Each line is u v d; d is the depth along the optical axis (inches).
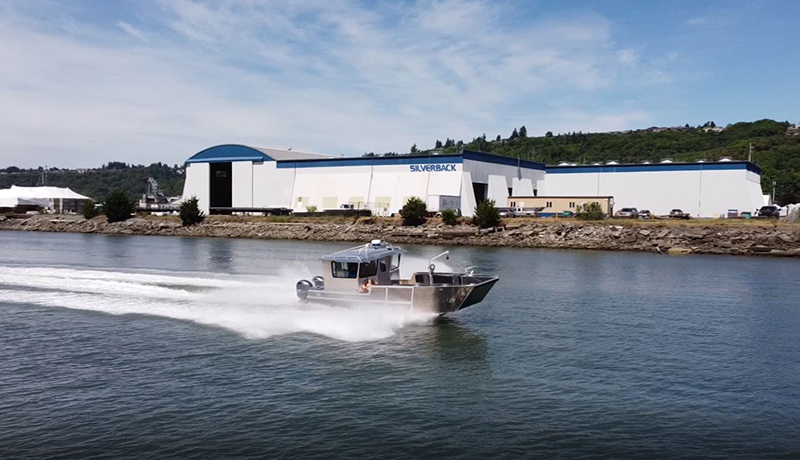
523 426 622.5
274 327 1004.6
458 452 564.4
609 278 1680.6
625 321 1095.0
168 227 4111.7
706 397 708.0
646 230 2856.8
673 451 570.9
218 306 1160.8
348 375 774.5
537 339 960.9
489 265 2017.7
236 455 555.8
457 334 986.1
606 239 2874.0
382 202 3878.0
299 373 780.0
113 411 652.7
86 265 1865.2
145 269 1736.0
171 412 650.8
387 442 582.9
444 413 653.9
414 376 773.9
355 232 3479.3
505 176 4109.3
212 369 792.9
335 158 4097.0
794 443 589.6
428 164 3794.3
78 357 844.6
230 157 4451.3
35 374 772.6
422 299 1027.3
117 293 1300.4
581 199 3722.9
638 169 4010.8
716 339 971.3
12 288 1370.6
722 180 3705.7
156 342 918.4
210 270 1734.7
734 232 2699.3
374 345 913.5
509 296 1354.6
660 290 1460.4
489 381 756.6
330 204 4067.4
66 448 567.8
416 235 3302.2
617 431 612.7
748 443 588.7
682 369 810.8
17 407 663.1
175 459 547.8
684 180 3828.7
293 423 624.7
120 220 4446.4
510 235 3088.1
